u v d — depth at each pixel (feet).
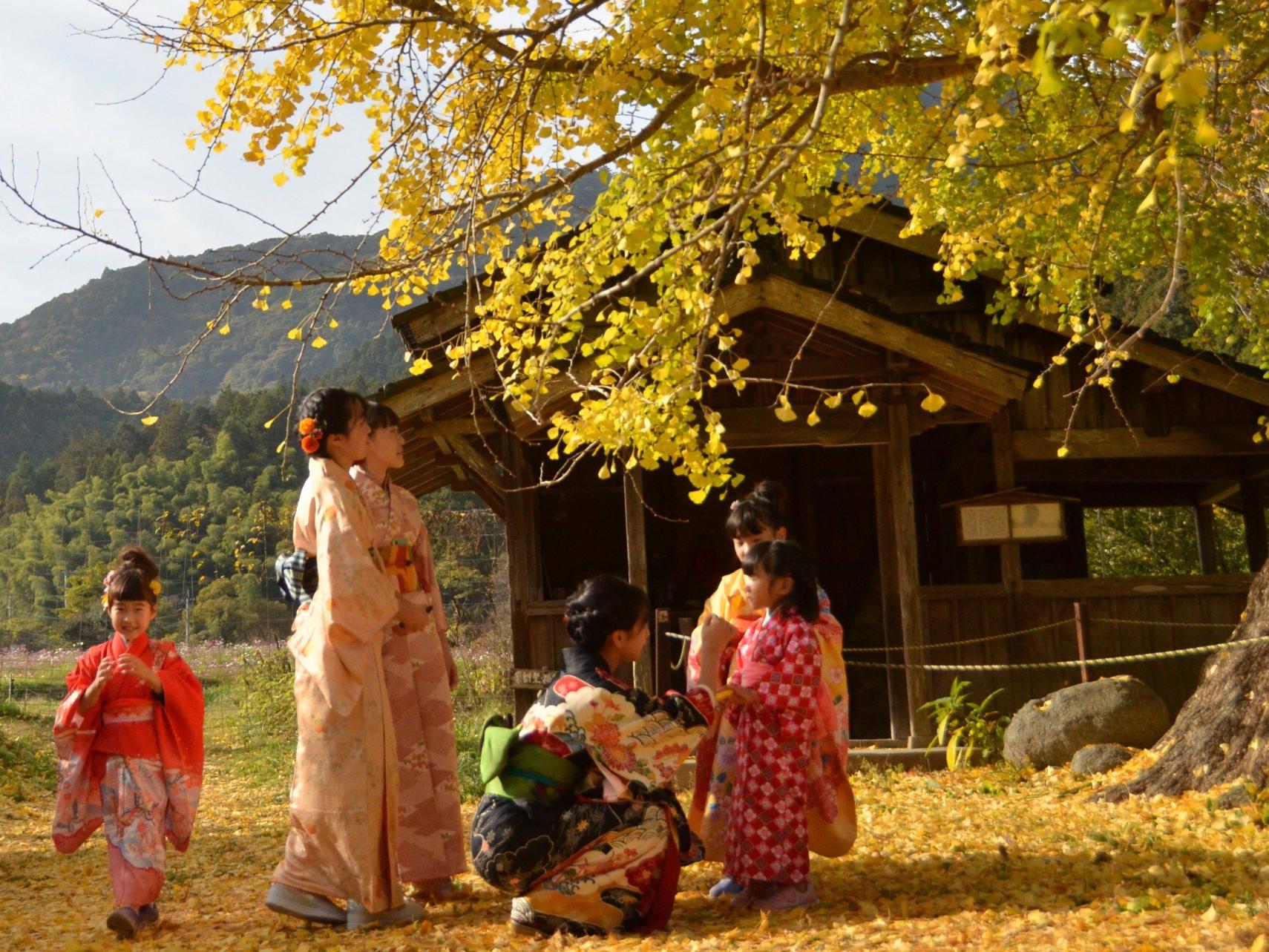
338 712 13.48
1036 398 32.32
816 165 18.89
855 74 15.75
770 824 13.44
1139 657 19.65
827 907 13.43
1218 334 27.43
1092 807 19.72
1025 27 11.03
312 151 16.29
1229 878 13.34
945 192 22.80
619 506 42.09
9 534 244.22
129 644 15.62
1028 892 13.39
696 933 12.46
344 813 13.41
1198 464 39.14
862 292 36.01
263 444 293.64
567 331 17.89
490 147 14.90
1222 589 28.78
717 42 15.65
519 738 12.79
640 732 12.61
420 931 13.00
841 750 14.35
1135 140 15.66
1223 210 22.63
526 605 32.04
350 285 15.55
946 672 29.09
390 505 15.05
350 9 15.65
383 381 344.28
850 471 42.96
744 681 13.62
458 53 15.35
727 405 29.66
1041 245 24.04
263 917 15.25
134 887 14.62
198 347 15.06
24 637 145.59
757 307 27.35
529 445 33.35
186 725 15.61
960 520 29.30
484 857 12.48
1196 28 13.73
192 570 176.14
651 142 16.71
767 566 13.73
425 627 15.15
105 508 263.49
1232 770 18.54
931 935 11.41
